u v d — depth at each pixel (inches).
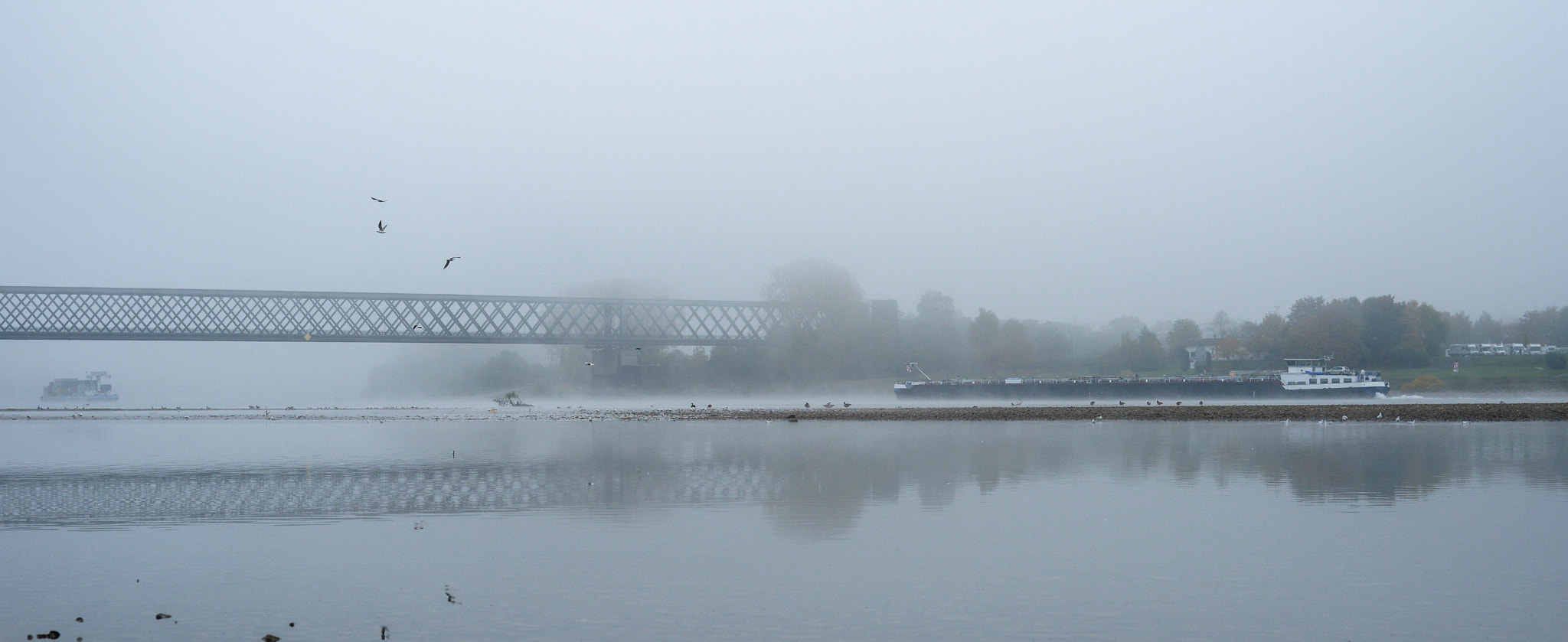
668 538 1262.3
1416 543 1200.2
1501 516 1390.3
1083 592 982.4
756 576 1053.8
